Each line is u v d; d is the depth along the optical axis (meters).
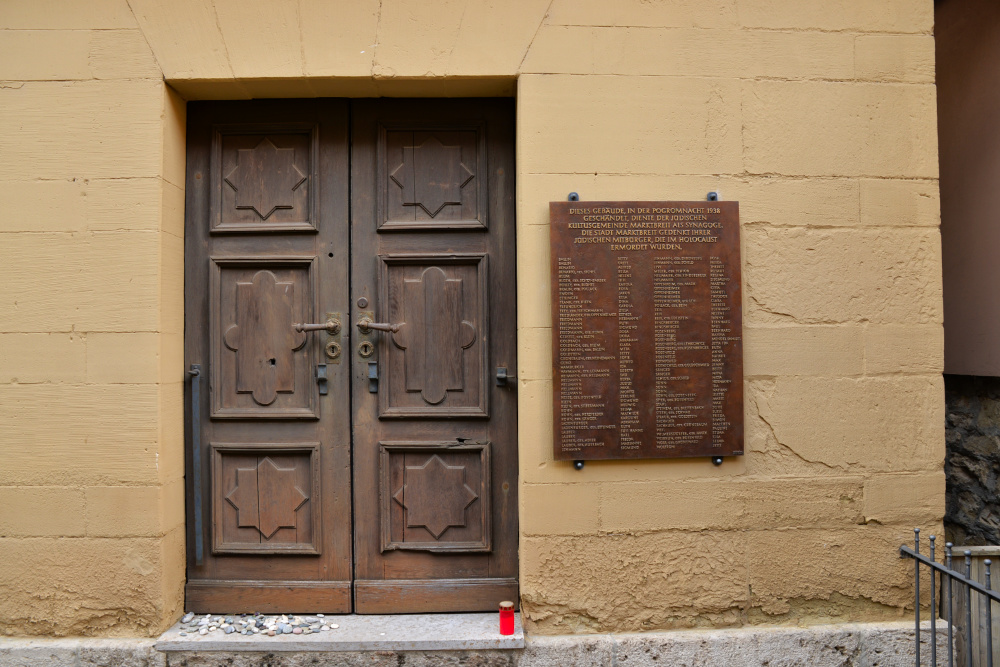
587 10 2.86
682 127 2.87
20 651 2.72
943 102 3.77
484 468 3.02
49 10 2.80
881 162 2.92
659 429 2.83
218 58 2.82
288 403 3.04
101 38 2.81
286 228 3.03
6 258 2.78
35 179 2.79
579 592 2.82
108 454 2.76
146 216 2.79
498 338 3.05
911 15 2.94
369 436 3.03
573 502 2.82
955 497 3.68
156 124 2.81
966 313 3.57
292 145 3.07
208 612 2.98
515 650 2.77
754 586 2.86
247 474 3.03
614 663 2.78
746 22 2.89
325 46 2.82
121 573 2.77
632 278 2.83
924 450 2.91
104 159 2.80
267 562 3.02
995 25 3.37
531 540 2.81
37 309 2.77
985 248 3.44
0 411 2.76
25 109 2.79
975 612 2.88
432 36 2.84
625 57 2.86
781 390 2.89
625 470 2.84
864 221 2.92
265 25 2.82
